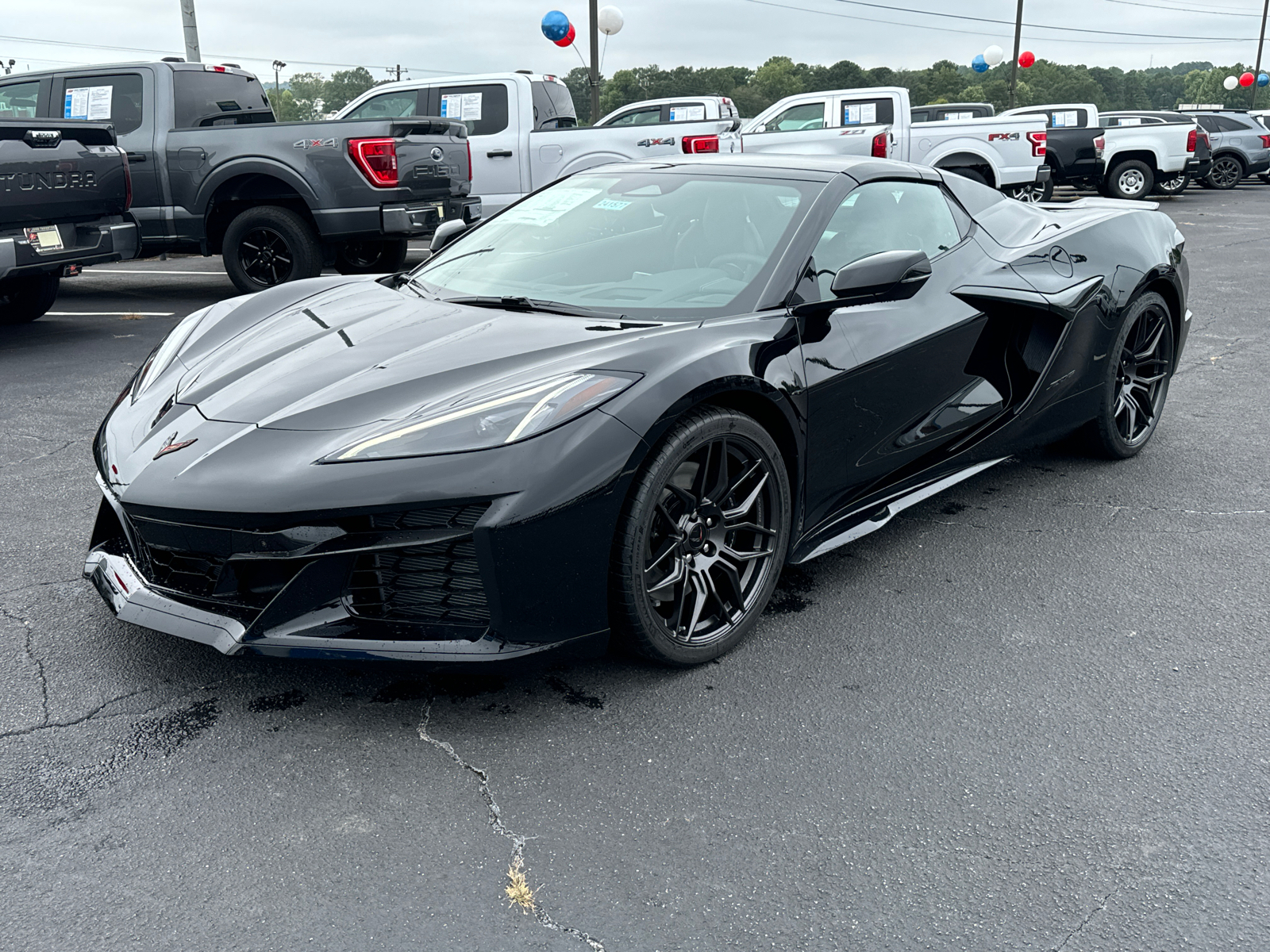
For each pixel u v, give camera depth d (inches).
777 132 526.3
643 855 74.2
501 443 86.0
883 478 125.5
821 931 67.1
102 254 259.8
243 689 96.3
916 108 701.3
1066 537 134.3
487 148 417.4
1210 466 161.6
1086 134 737.0
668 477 93.2
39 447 171.6
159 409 103.6
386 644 86.9
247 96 348.2
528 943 65.9
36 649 103.2
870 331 117.2
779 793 81.5
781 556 108.3
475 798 80.7
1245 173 871.1
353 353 104.4
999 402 139.5
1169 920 68.0
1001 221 149.6
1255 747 87.7
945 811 79.3
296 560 86.3
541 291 118.2
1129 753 86.8
